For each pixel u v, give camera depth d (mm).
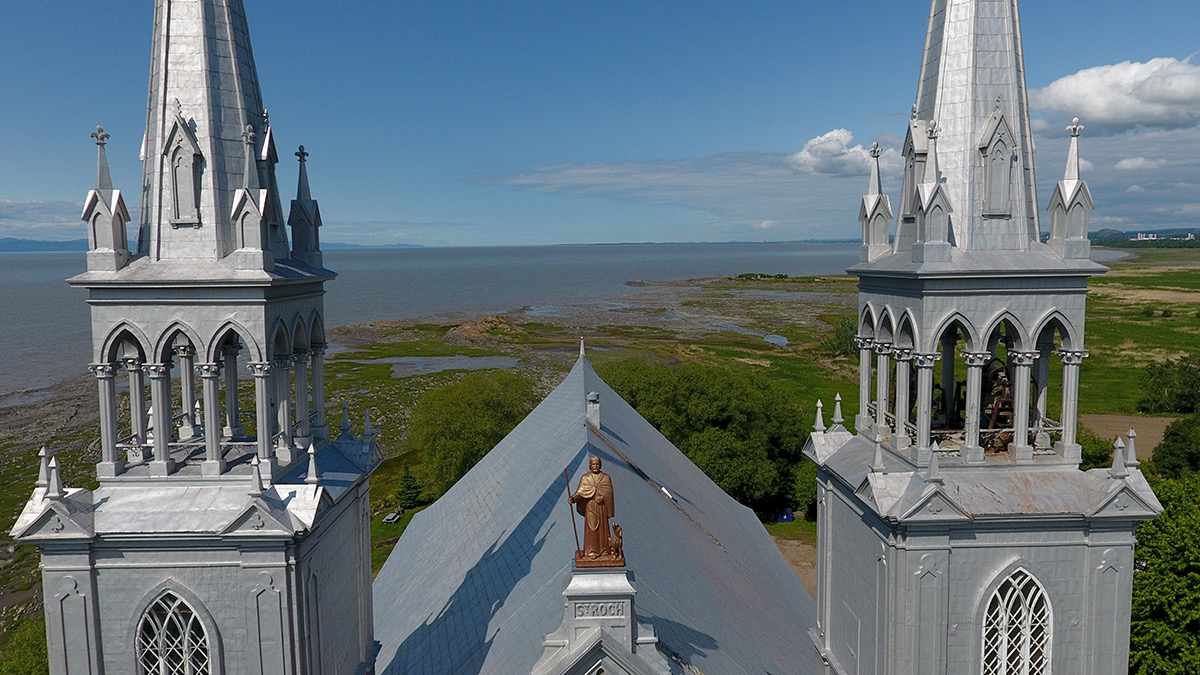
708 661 24094
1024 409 23891
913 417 28312
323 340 26422
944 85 24234
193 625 21859
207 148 22562
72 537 20797
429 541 44938
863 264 26812
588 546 19906
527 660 21688
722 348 188500
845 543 26125
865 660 24469
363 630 27062
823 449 27875
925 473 23062
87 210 21875
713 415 77438
